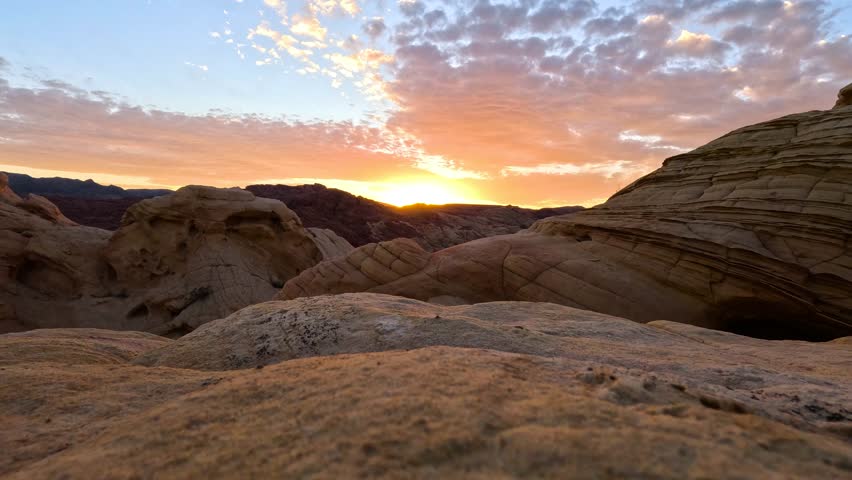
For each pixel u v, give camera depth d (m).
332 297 13.18
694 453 2.64
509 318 12.16
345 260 30.25
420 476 2.51
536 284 23.48
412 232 98.44
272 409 3.86
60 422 4.75
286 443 3.14
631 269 22.34
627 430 2.92
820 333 17.58
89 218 87.94
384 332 8.64
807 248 18.19
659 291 20.91
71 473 3.10
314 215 93.00
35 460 3.86
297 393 4.18
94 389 5.86
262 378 4.88
